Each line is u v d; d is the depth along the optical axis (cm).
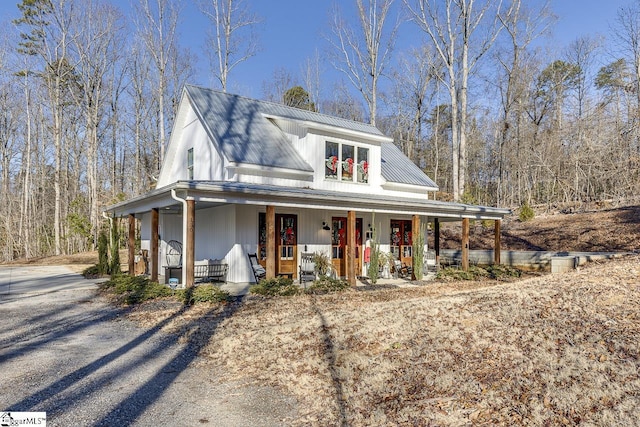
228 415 375
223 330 671
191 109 1484
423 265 1420
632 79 1812
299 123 1341
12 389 431
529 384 384
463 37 2530
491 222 2447
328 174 1400
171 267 1155
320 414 375
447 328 560
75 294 1073
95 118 2944
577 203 2458
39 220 3331
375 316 673
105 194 3112
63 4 2848
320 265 1203
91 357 547
